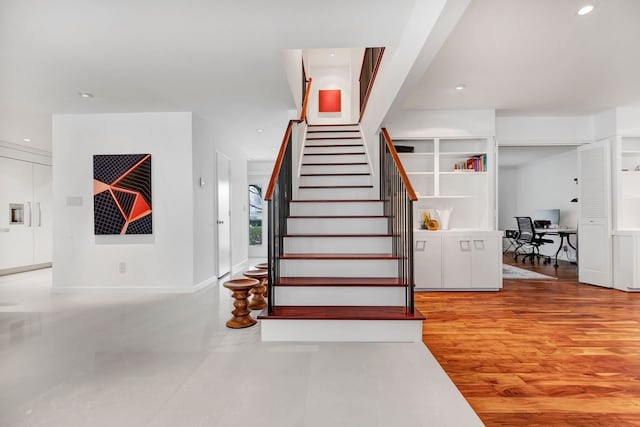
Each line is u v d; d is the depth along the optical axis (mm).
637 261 4375
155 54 2816
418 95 4105
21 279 5281
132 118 4332
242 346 2402
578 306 3742
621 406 1789
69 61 2912
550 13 2410
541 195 8227
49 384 1882
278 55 2877
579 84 3766
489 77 3562
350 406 1644
